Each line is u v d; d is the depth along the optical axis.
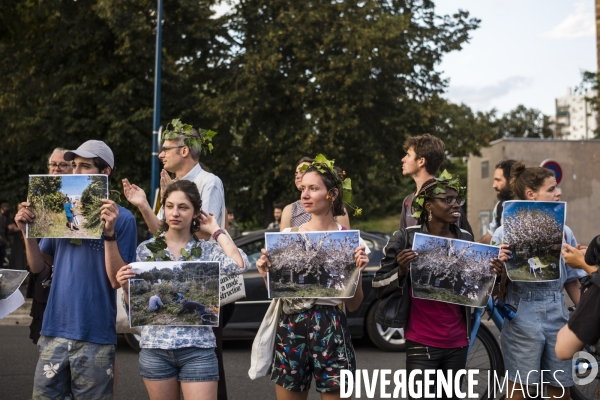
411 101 21.19
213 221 3.94
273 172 20.19
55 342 3.81
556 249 4.37
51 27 20.31
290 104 20.41
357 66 19.20
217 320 3.66
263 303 8.47
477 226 23.88
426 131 21.17
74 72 20.00
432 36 22.06
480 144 22.00
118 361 7.87
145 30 18.92
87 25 19.47
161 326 3.68
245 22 20.91
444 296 4.00
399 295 4.11
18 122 18.64
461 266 4.02
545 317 4.53
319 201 3.95
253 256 8.66
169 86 19.89
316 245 3.83
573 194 21.20
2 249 15.37
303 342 3.85
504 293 4.61
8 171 19.03
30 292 5.02
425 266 4.01
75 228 3.79
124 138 18.45
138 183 18.89
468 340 4.11
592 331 2.99
